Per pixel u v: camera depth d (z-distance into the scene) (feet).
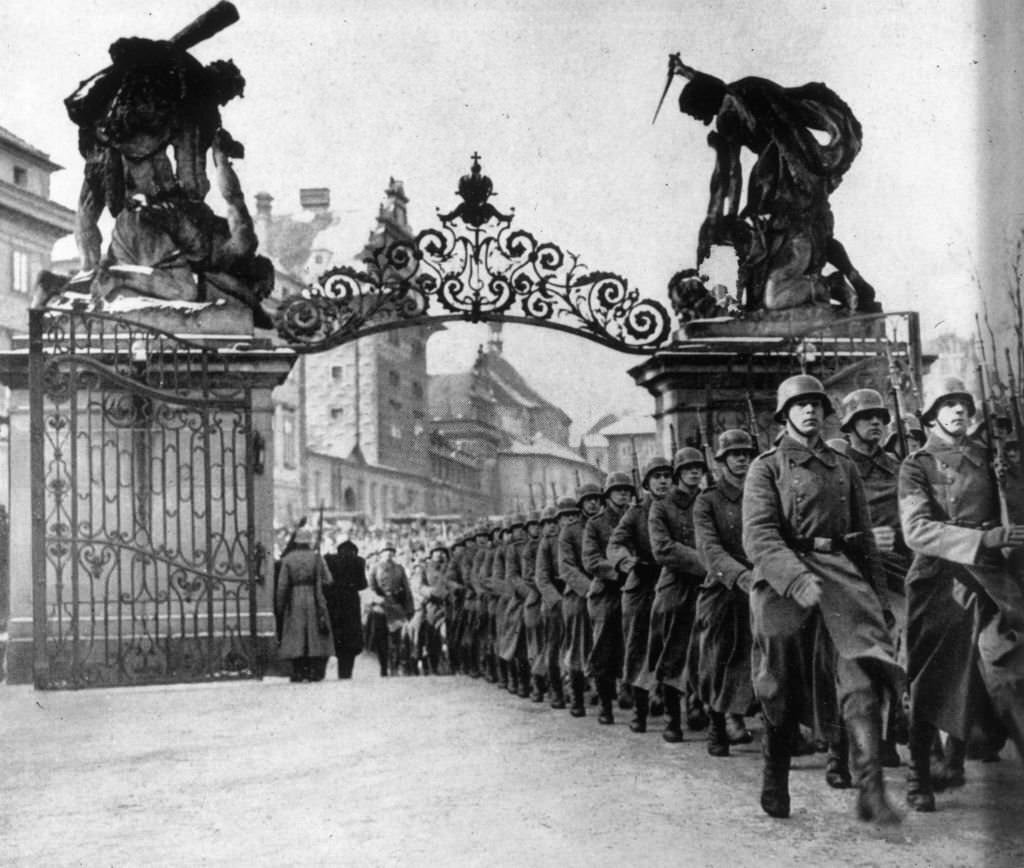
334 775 31.81
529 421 121.19
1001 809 25.18
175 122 58.80
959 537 25.25
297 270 151.12
